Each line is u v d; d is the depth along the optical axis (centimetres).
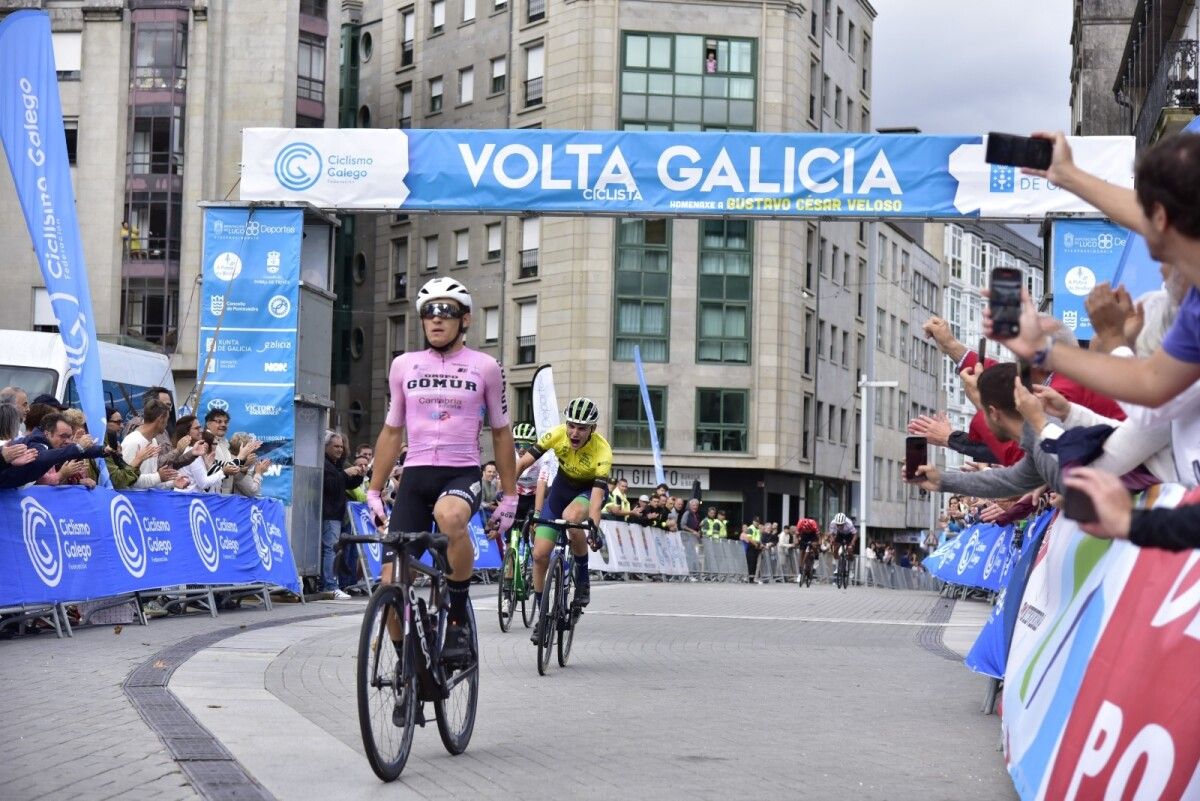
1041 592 650
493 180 1900
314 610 1650
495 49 6016
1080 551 571
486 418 746
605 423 5581
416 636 657
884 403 7769
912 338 8444
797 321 5931
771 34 5812
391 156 1920
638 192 1889
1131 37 3203
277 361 1927
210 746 674
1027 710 584
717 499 5719
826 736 783
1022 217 1880
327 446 1989
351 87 6750
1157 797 411
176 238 4888
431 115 6344
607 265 5597
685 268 5681
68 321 1483
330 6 5366
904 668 1209
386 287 6400
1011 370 623
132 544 1334
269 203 1941
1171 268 462
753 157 1881
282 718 777
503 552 1462
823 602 2517
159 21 4909
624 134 1889
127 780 586
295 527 1881
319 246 2048
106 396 2547
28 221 1481
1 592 1122
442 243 6153
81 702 816
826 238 6431
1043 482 678
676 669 1145
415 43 6406
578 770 657
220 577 1512
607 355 5588
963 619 2072
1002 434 638
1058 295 1881
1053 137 434
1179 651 425
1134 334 526
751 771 661
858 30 6881
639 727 805
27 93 1498
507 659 1193
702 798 594
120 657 1057
